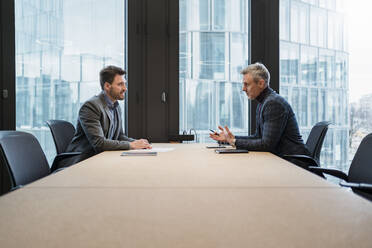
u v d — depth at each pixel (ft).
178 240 1.63
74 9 10.02
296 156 6.63
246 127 10.97
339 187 2.94
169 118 10.26
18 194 2.67
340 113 11.21
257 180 3.28
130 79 10.03
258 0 10.64
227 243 1.58
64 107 10.00
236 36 10.84
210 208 2.23
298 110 11.03
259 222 1.91
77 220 1.96
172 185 3.04
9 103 9.23
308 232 1.72
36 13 9.70
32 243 1.59
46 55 9.82
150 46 10.12
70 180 3.30
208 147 7.01
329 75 11.22
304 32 11.06
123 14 10.27
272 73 10.68
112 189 2.86
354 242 1.57
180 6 10.44
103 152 6.09
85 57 10.09
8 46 9.19
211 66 10.74
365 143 4.83
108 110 7.57
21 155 4.58
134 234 1.71
